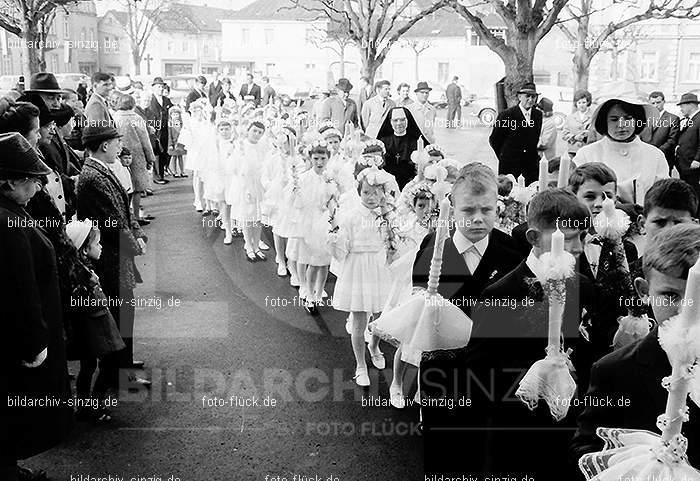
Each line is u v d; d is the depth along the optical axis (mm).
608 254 3330
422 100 12320
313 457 4219
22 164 3414
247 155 8875
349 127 12484
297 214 6918
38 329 3367
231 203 9156
